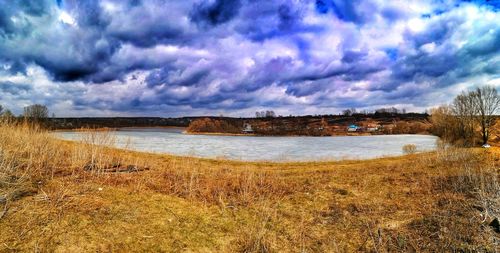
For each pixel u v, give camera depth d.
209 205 8.53
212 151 39.78
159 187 9.41
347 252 6.41
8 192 6.48
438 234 6.68
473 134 43.84
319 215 8.41
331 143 68.06
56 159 10.07
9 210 5.95
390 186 12.05
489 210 7.30
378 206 9.17
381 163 21.89
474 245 6.04
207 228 7.00
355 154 38.94
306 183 12.49
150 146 42.25
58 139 16.06
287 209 8.88
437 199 9.53
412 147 34.72
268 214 8.12
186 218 7.31
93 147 11.35
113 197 7.64
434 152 27.19
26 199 6.52
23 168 8.45
